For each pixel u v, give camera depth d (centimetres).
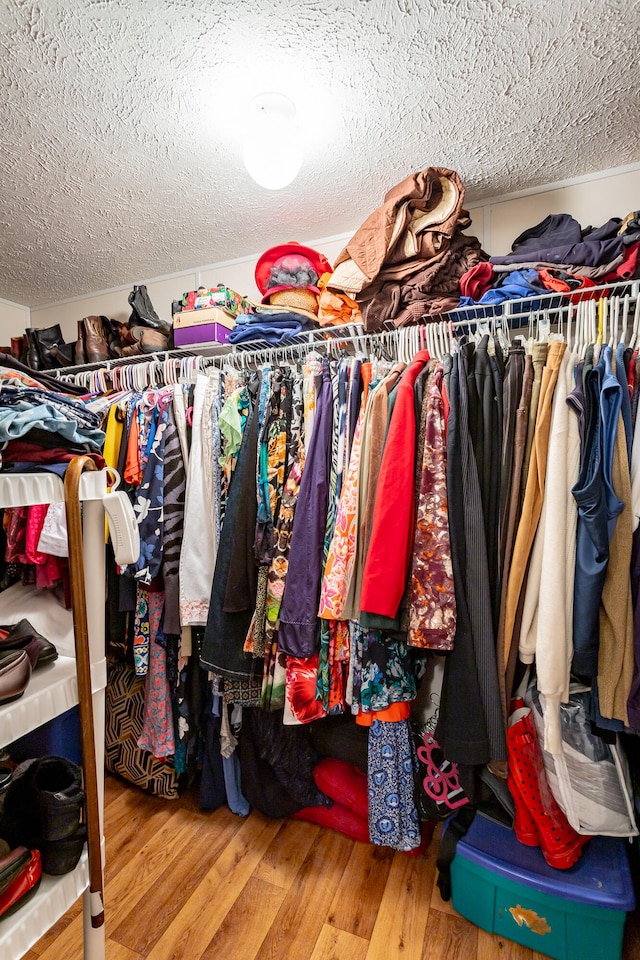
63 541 93
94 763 69
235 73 111
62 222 177
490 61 108
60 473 66
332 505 117
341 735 137
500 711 95
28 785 71
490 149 140
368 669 109
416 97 120
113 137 132
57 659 74
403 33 101
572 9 95
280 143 119
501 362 108
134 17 96
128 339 196
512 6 95
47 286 240
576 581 93
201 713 144
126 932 106
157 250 202
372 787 119
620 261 117
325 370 126
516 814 105
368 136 134
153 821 141
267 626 122
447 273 136
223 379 145
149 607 141
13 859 61
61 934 105
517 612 100
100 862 70
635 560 89
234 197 163
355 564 109
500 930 103
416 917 109
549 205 157
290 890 116
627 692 88
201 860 126
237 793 145
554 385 99
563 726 101
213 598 124
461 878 108
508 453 102
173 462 138
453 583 97
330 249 192
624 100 120
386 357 151
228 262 213
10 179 150
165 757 146
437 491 101
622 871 99
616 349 98
